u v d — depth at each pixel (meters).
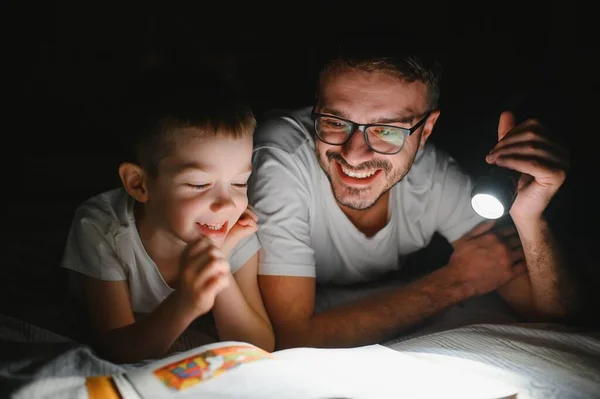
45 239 2.57
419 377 1.59
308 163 2.20
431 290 2.21
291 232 2.10
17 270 2.36
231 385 1.46
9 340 1.73
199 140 1.78
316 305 2.22
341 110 2.02
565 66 3.45
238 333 1.98
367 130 2.03
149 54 3.70
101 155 3.45
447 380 1.59
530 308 2.27
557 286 2.18
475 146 3.28
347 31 2.09
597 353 1.82
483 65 3.54
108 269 1.95
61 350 1.67
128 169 1.91
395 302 2.15
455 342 1.85
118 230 1.96
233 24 3.77
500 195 1.96
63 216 2.77
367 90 2.00
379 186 2.11
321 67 2.08
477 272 2.28
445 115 3.44
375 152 2.04
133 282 2.01
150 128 1.83
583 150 3.18
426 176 2.33
